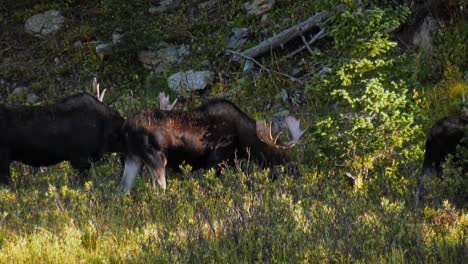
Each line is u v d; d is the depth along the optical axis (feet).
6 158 119.75
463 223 92.38
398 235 86.94
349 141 112.98
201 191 106.42
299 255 81.66
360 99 113.29
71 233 90.63
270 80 164.45
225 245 85.15
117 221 97.19
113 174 121.08
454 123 109.19
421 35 161.89
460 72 150.20
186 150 115.75
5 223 96.07
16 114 120.26
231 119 119.03
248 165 117.91
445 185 103.14
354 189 109.29
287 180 111.14
